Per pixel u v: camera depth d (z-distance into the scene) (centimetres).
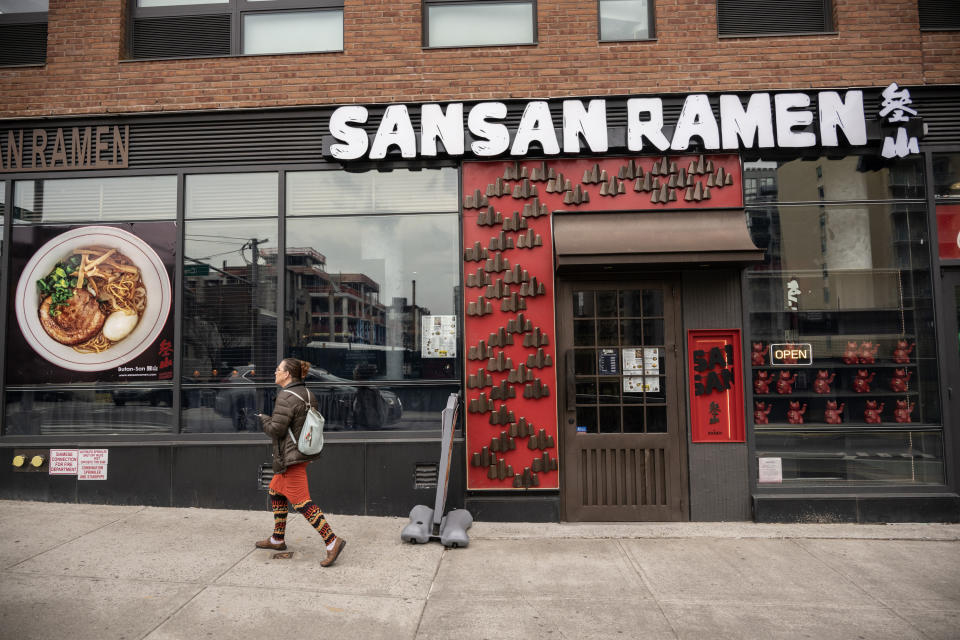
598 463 611
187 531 539
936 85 623
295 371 477
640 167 627
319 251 644
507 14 668
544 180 629
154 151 654
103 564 456
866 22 635
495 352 616
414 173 646
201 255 649
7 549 485
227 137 651
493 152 621
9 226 656
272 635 355
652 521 605
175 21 681
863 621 385
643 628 373
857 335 625
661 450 611
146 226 652
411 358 631
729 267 604
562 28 642
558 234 605
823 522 596
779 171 633
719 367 613
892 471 614
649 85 633
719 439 608
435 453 608
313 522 463
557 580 448
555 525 587
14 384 647
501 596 418
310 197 648
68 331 649
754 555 505
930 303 625
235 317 644
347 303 639
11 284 654
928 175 628
